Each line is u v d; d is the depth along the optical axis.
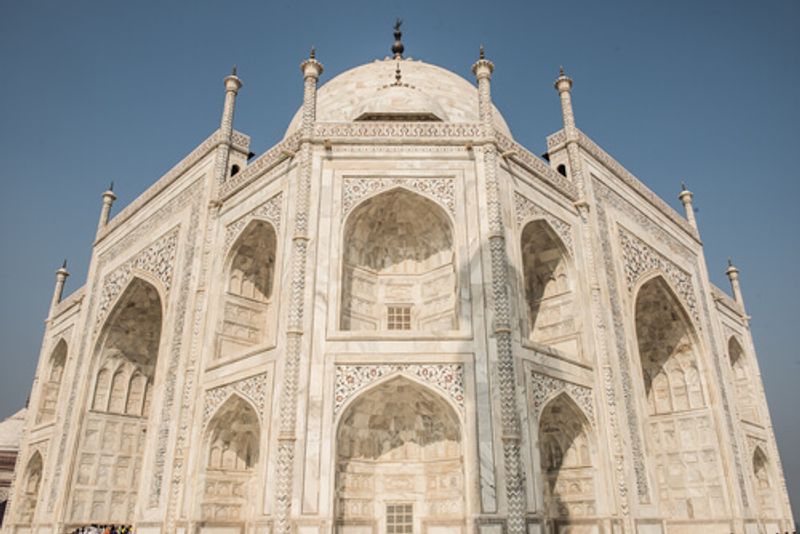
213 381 25.89
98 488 36.41
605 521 23.98
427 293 25.97
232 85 34.03
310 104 26.55
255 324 28.67
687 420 36.88
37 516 36.66
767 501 43.88
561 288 28.38
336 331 22.62
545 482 25.45
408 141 25.84
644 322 38.59
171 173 36.44
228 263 28.45
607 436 25.75
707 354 37.41
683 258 39.47
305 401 21.39
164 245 34.50
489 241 23.81
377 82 37.69
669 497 36.22
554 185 29.11
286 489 20.05
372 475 22.91
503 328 22.17
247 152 33.22
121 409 38.78
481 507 20.06
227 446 25.84
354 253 25.88
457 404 21.52
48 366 48.03
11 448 58.75
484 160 25.39
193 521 24.03
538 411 23.05
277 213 26.27
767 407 47.19
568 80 33.81
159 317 39.47
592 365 26.55
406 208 26.05
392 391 22.77
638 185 36.91
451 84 38.47
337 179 25.20
